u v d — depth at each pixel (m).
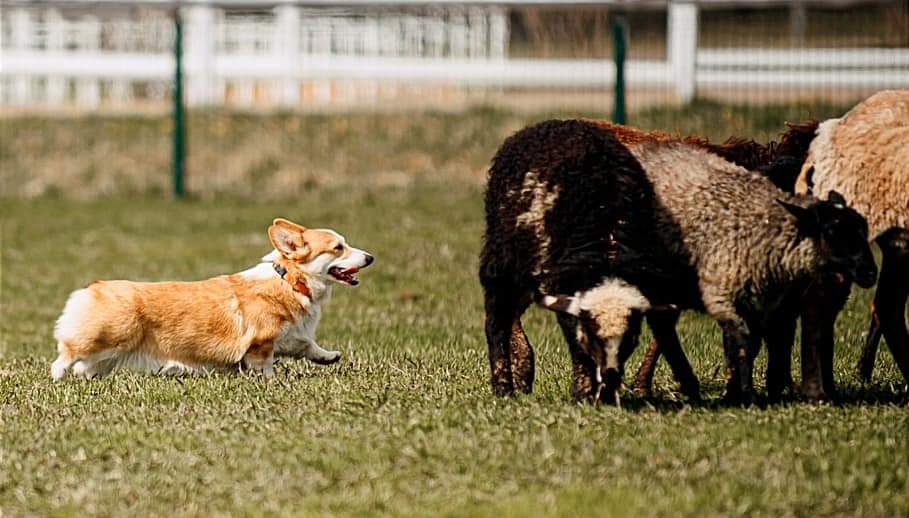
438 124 36.88
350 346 15.73
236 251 26.64
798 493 8.53
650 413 10.77
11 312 21.17
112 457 9.91
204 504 8.77
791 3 32.25
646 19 36.97
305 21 39.34
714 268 11.27
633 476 8.99
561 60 37.47
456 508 8.45
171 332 13.39
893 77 32.28
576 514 8.19
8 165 36.72
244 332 13.53
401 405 11.38
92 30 40.47
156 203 33.94
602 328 10.66
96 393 12.27
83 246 28.27
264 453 9.80
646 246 11.29
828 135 11.72
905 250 11.55
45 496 9.09
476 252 24.02
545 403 11.27
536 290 11.51
